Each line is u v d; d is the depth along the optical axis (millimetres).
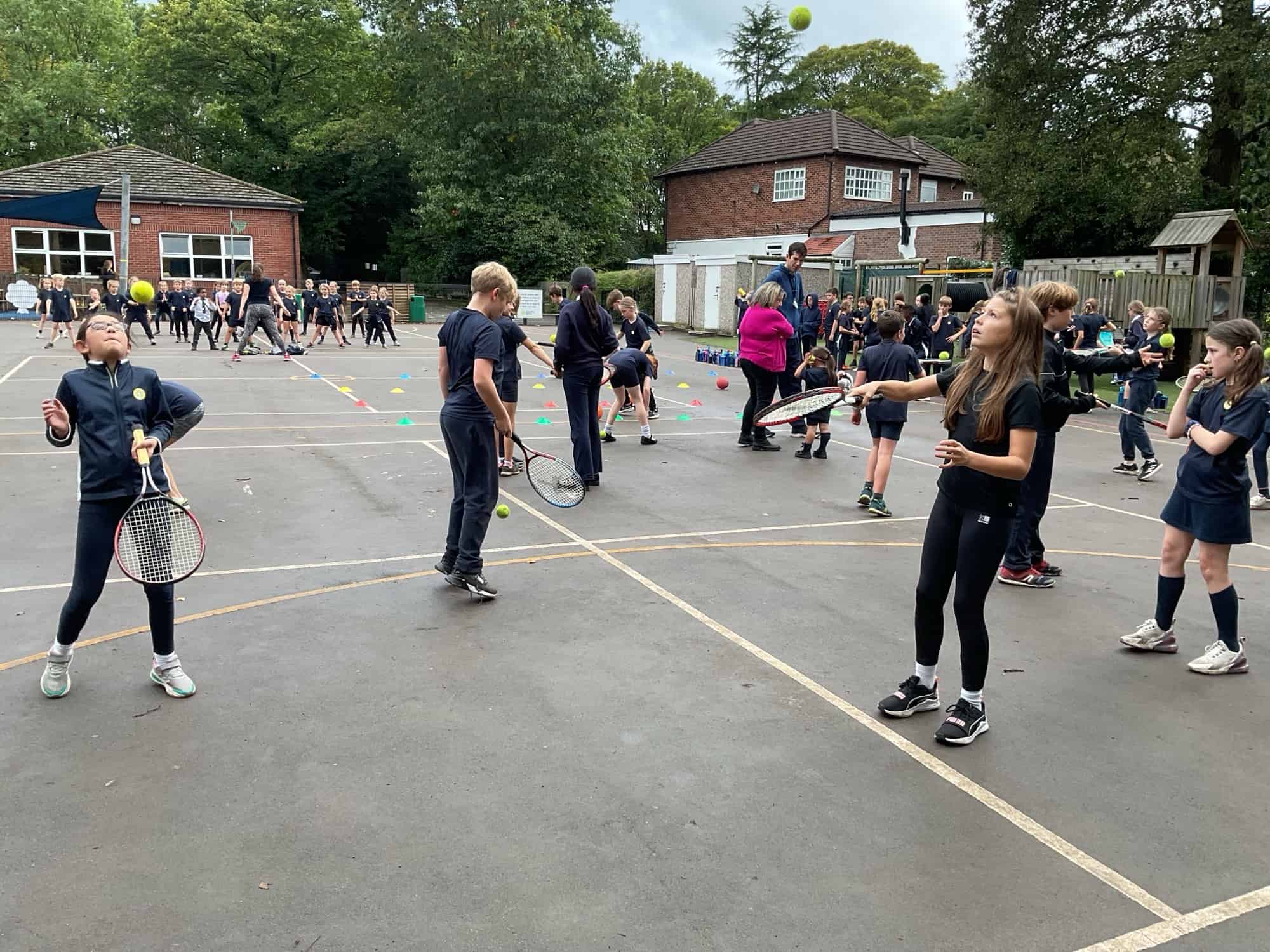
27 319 32062
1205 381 5188
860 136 40219
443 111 38500
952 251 34594
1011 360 4016
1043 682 5012
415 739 4184
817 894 3168
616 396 12031
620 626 5613
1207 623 6004
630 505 8750
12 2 46375
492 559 6934
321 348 24844
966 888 3223
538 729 4301
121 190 33719
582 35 40000
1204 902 3186
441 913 3033
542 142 39250
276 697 4562
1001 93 25984
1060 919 3072
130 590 6055
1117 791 3900
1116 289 20531
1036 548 6781
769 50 61656
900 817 3662
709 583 6465
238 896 3094
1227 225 21938
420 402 15047
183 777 3824
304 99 47781
